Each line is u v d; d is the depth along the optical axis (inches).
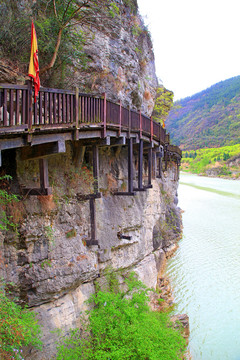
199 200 2071.9
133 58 671.1
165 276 796.6
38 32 406.6
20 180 339.3
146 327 360.8
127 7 668.1
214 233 1218.0
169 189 1072.8
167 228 951.6
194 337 565.9
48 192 324.5
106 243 494.9
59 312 376.8
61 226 390.0
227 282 772.6
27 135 260.1
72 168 421.1
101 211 495.2
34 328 296.0
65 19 422.9
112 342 345.1
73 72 495.5
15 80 351.6
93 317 374.3
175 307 650.8
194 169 5452.8
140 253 623.8
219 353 521.3
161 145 725.9
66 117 308.8
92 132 373.4
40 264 357.7
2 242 319.9
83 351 332.2
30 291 352.8
